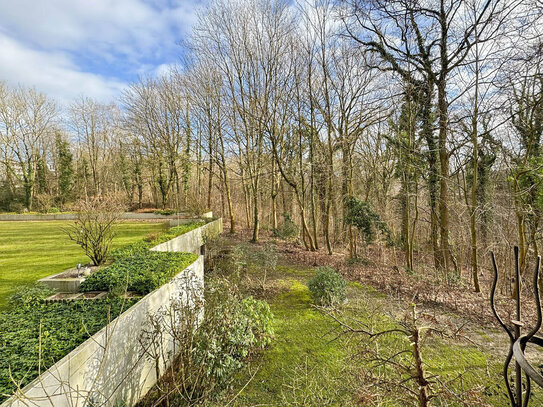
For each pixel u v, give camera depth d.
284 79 14.84
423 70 9.41
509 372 4.34
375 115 12.12
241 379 4.42
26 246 11.25
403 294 7.71
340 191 13.94
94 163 30.72
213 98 18.41
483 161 9.31
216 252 11.75
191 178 29.77
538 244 7.51
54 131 28.50
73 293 4.76
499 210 7.96
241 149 19.16
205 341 3.98
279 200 22.77
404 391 2.37
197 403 3.51
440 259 10.08
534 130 7.10
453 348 5.01
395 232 13.01
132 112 24.69
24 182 26.64
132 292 4.67
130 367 3.71
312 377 4.34
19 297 4.43
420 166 10.07
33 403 2.18
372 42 10.71
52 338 3.18
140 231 14.88
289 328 6.02
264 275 9.43
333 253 13.55
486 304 6.89
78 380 2.83
